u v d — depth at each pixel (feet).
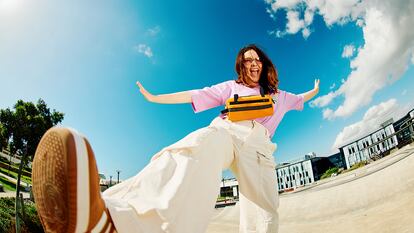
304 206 40.11
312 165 224.53
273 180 6.39
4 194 65.98
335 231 20.13
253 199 6.17
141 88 6.66
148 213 3.69
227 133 5.90
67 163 2.50
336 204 33.55
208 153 5.15
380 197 28.27
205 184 4.84
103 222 2.95
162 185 4.28
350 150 178.50
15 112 57.72
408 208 19.85
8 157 131.34
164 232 3.71
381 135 142.31
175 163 4.74
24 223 40.34
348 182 57.82
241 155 6.05
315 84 9.74
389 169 47.96
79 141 2.64
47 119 60.44
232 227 38.99
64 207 2.60
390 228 16.15
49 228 2.84
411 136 107.34
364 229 18.02
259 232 6.40
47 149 2.64
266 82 7.95
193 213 4.37
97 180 2.81
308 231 22.84
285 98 8.27
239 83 7.77
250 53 7.75
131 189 4.12
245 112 6.43
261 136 6.39
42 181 2.70
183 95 7.02
